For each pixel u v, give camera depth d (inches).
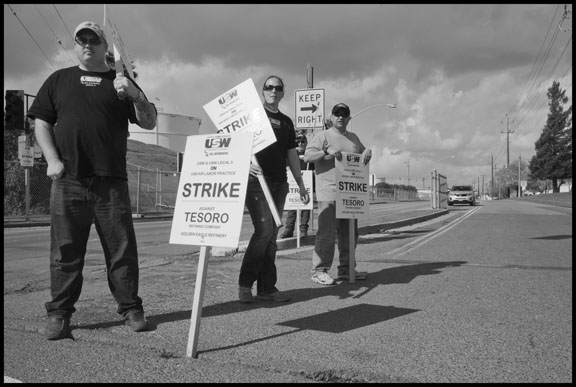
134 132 2187.5
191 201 140.3
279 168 197.5
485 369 118.3
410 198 3481.8
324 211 225.1
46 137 152.4
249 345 137.3
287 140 205.3
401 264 276.7
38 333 153.1
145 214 1039.0
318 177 228.4
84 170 150.3
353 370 116.9
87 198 151.3
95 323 161.8
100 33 152.0
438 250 337.1
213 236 133.7
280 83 199.2
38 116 152.9
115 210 153.3
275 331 150.6
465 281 225.0
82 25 150.5
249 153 133.4
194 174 142.0
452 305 180.2
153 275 252.8
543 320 159.5
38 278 256.1
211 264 288.2
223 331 151.0
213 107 195.8
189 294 205.8
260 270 192.7
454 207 1311.5
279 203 199.2
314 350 132.4
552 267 261.9
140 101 149.8
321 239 224.8
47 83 154.6
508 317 163.2
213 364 124.3
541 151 2999.5
